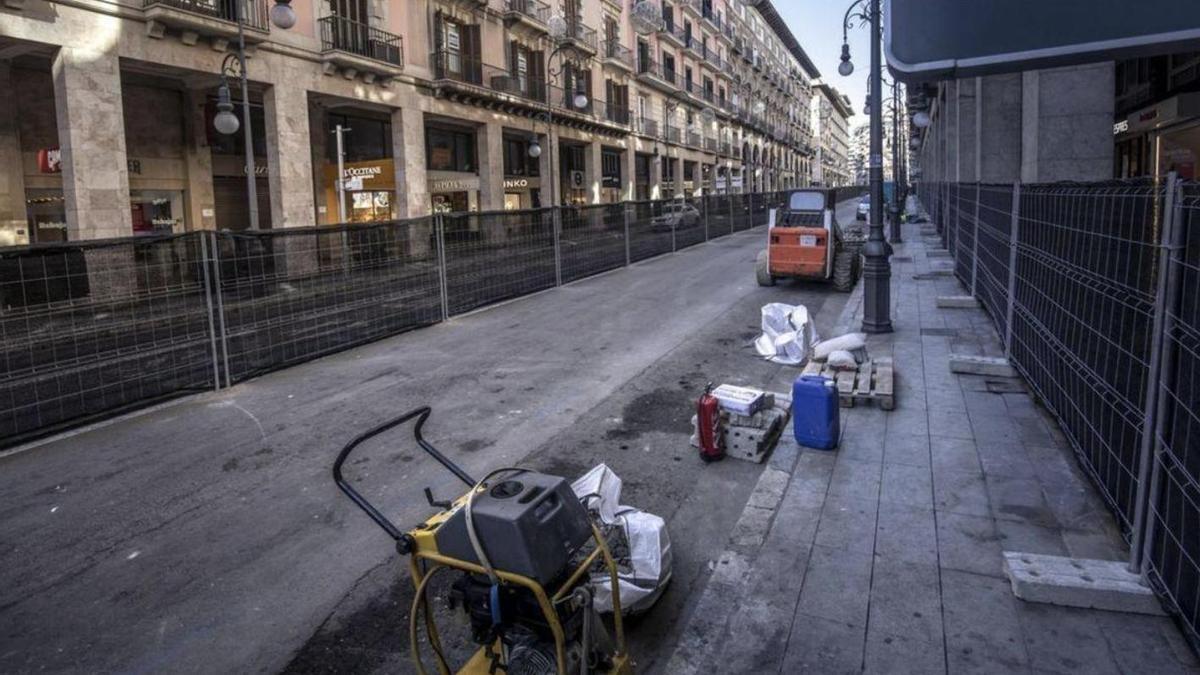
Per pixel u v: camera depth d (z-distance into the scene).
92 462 6.29
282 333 9.45
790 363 8.93
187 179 21.69
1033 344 6.73
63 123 16.08
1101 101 11.60
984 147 16.28
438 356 9.92
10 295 6.76
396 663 3.52
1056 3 2.19
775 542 4.30
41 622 3.97
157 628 3.88
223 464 6.17
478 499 2.63
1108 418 4.33
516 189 34.56
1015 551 4.02
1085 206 4.83
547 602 2.47
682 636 3.49
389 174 22.39
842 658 3.23
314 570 4.41
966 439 5.77
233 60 19.73
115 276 7.58
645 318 12.09
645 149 48.38
